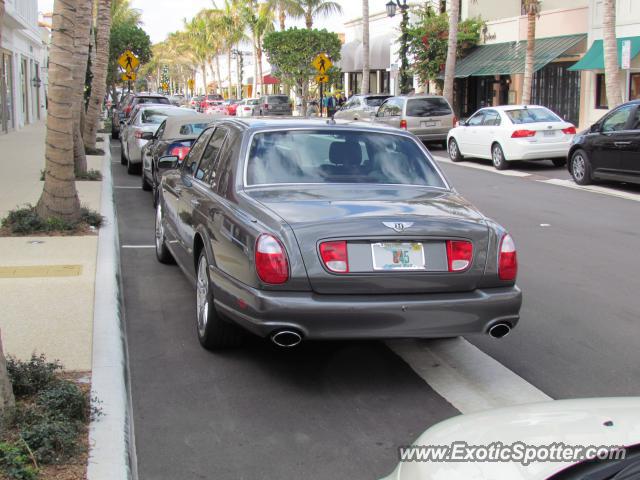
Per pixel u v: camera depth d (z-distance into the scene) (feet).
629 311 22.90
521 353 19.29
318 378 17.58
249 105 164.04
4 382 13.15
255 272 15.71
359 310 15.46
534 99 102.53
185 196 22.59
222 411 15.74
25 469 11.31
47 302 22.11
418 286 15.97
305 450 14.05
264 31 207.21
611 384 17.19
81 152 52.39
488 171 63.31
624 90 85.46
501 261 16.53
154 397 16.43
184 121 42.86
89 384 15.84
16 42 106.32
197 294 20.12
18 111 108.88
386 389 16.94
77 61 50.44
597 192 49.37
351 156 19.89
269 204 17.10
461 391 16.84
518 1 116.78
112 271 26.07
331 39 152.05
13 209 38.29
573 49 93.66
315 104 112.47
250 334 19.36
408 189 19.19
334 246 15.62
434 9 126.72
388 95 103.40
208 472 13.21
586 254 30.89
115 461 12.44
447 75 99.50
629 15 83.51
